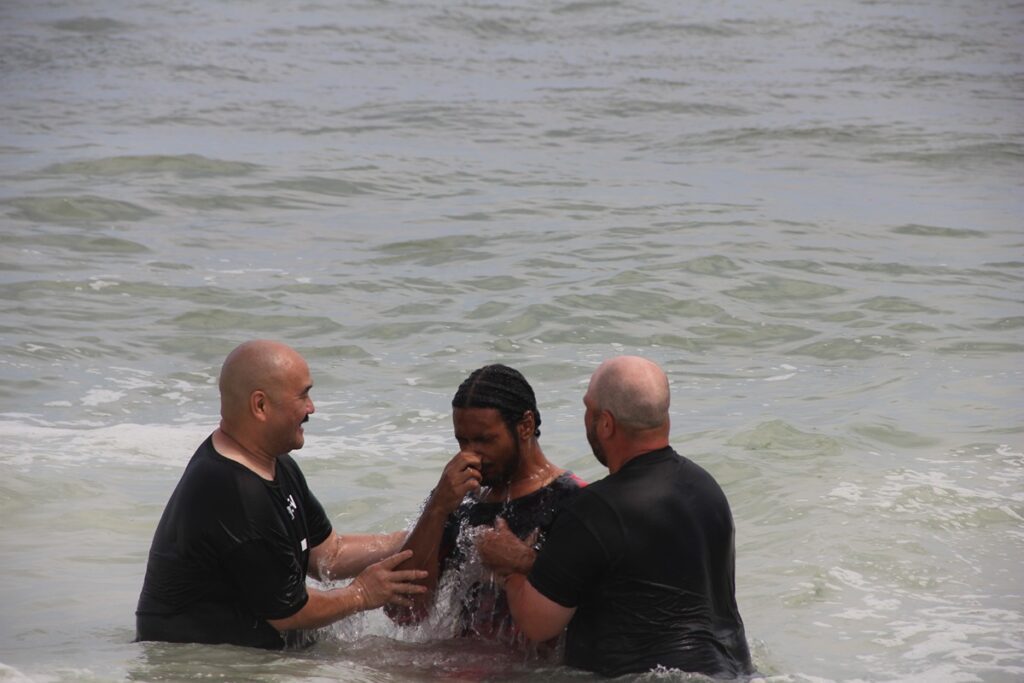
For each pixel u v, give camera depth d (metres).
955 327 20.27
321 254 25.17
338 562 9.70
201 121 43.59
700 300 21.80
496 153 38.97
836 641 9.40
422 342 19.56
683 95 51.47
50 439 14.79
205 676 8.23
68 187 30.44
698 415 15.65
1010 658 9.05
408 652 8.98
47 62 55.62
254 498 8.55
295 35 63.38
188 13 67.88
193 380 17.77
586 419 8.55
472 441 8.91
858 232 27.84
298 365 8.76
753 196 32.50
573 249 25.64
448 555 9.10
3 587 10.42
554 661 8.70
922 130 44.12
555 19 68.88
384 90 51.66
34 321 20.08
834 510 12.05
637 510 8.18
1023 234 27.94
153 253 24.78
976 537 11.50
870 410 15.56
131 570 10.95
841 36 66.94
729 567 8.42
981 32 68.81
